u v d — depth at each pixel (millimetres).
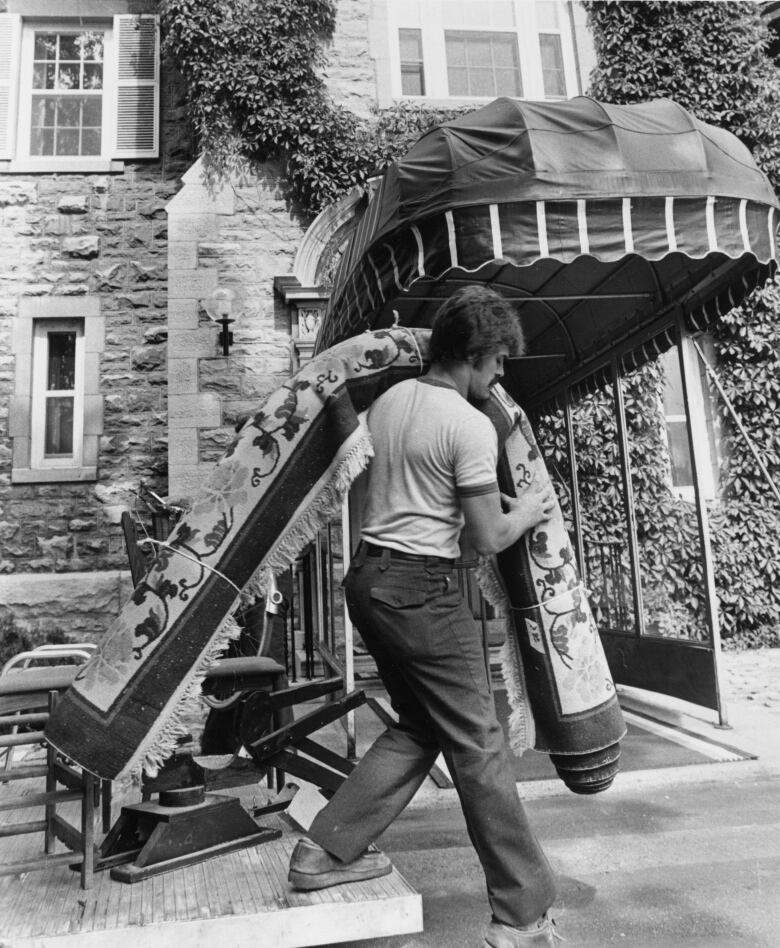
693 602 8016
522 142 3635
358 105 8570
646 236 3688
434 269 3643
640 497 7730
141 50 9188
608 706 2611
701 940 2508
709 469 8852
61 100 9219
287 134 8156
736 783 4160
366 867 2234
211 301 7711
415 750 2299
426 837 3541
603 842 3381
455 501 2295
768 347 8898
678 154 3777
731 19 8891
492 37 9148
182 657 2201
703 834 3432
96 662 2193
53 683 2309
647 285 5125
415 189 3729
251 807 2953
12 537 8414
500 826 2150
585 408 7453
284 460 2354
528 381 6883
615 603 6926
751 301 8938
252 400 7988
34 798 2186
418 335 2580
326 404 2396
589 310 5699
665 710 5559
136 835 2475
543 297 4973
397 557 2225
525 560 2621
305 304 8047
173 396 7918
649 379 8031
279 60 8148
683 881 2959
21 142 9031
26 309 8711
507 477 2662
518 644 2676
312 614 6723
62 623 8180
